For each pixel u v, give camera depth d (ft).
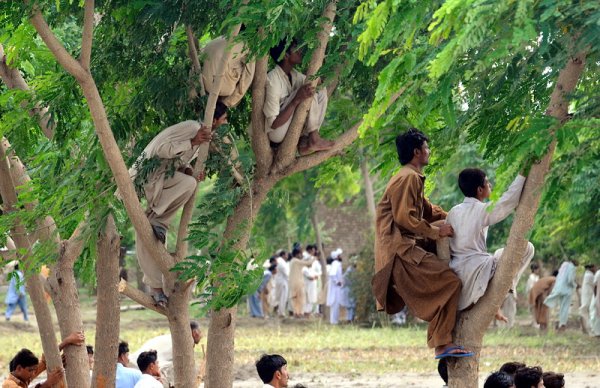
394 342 135.44
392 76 35.83
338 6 48.52
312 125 51.55
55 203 46.78
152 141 47.34
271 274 183.32
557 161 37.35
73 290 53.42
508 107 40.81
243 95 49.80
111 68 49.19
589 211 100.17
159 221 48.34
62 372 52.54
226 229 49.85
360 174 179.11
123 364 61.82
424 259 40.65
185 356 50.98
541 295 152.25
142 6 46.37
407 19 34.65
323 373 103.96
